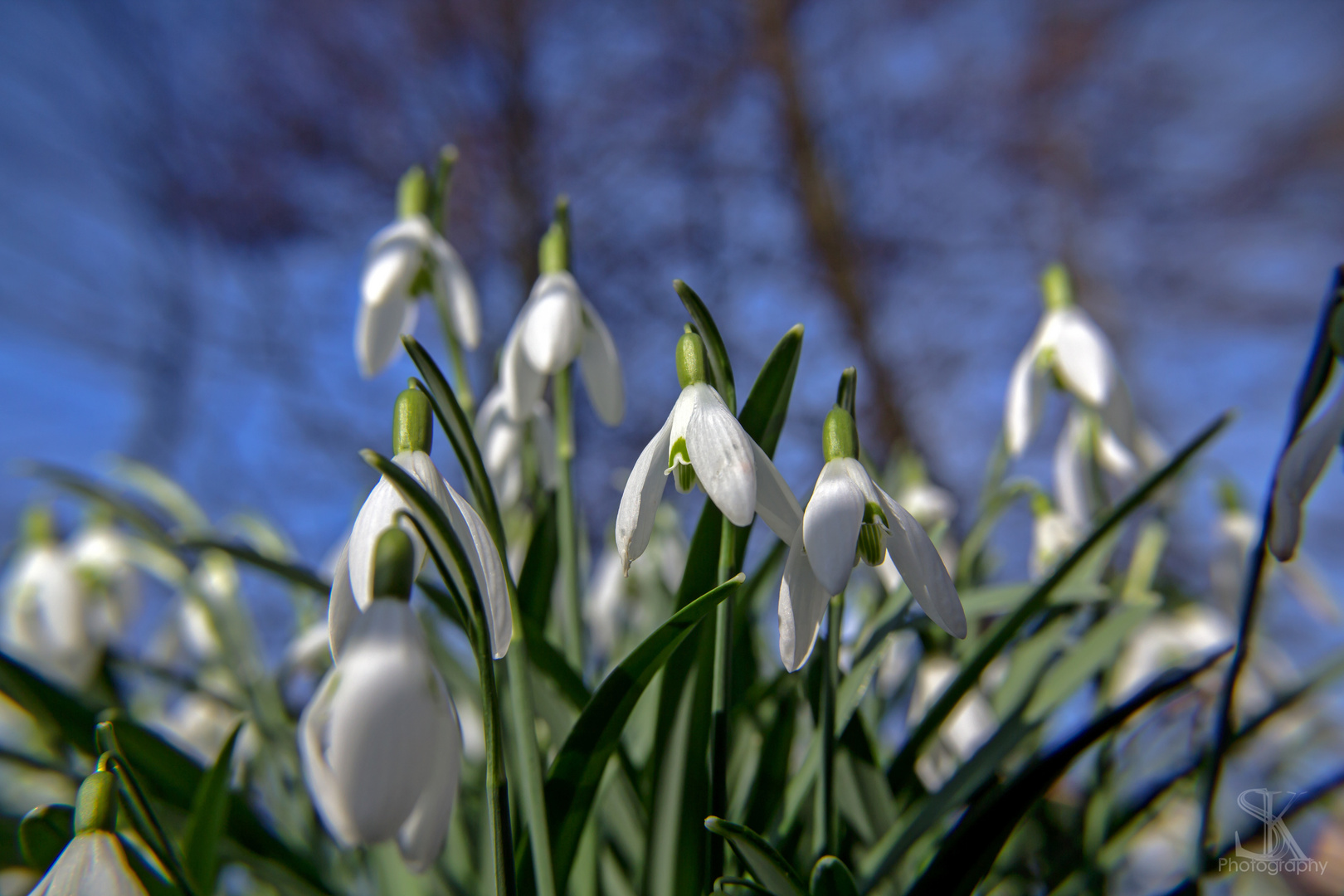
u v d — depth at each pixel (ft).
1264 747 1.19
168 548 1.13
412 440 0.68
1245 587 0.74
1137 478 1.07
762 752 0.85
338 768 0.57
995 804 0.73
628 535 0.68
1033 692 0.91
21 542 1.48
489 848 0.90
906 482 1.42
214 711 1.41
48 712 0.83
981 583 1.36
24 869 0.83
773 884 0.68
